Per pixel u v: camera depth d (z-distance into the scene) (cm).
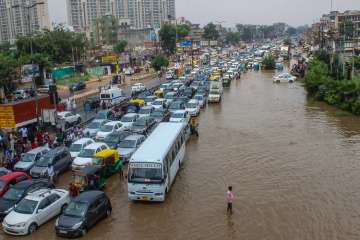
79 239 2144
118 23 18850
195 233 2175
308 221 2266
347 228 2173
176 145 3020
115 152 3150
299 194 2639
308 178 2917
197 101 5441
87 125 4412
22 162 3100
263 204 2505
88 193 2373
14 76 6738
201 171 3145
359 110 4984
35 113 4122
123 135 3725
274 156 3466
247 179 2945
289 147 3725
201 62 13238
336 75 6712
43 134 3797
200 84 7425
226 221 2298
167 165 2642
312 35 19912
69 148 3412
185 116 4441
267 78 9494
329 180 2867
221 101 6412
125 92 7181
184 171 3158
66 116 4528
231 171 3125
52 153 3111
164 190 2542
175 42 14475
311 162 3275
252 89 7700
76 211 2205
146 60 13262
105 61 11194
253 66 11812
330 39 11281
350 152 3516
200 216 2372
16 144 3519
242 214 2380
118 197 2708
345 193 2633
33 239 2148
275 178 2941
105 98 5584
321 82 6359
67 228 2123
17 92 6869
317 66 7331
